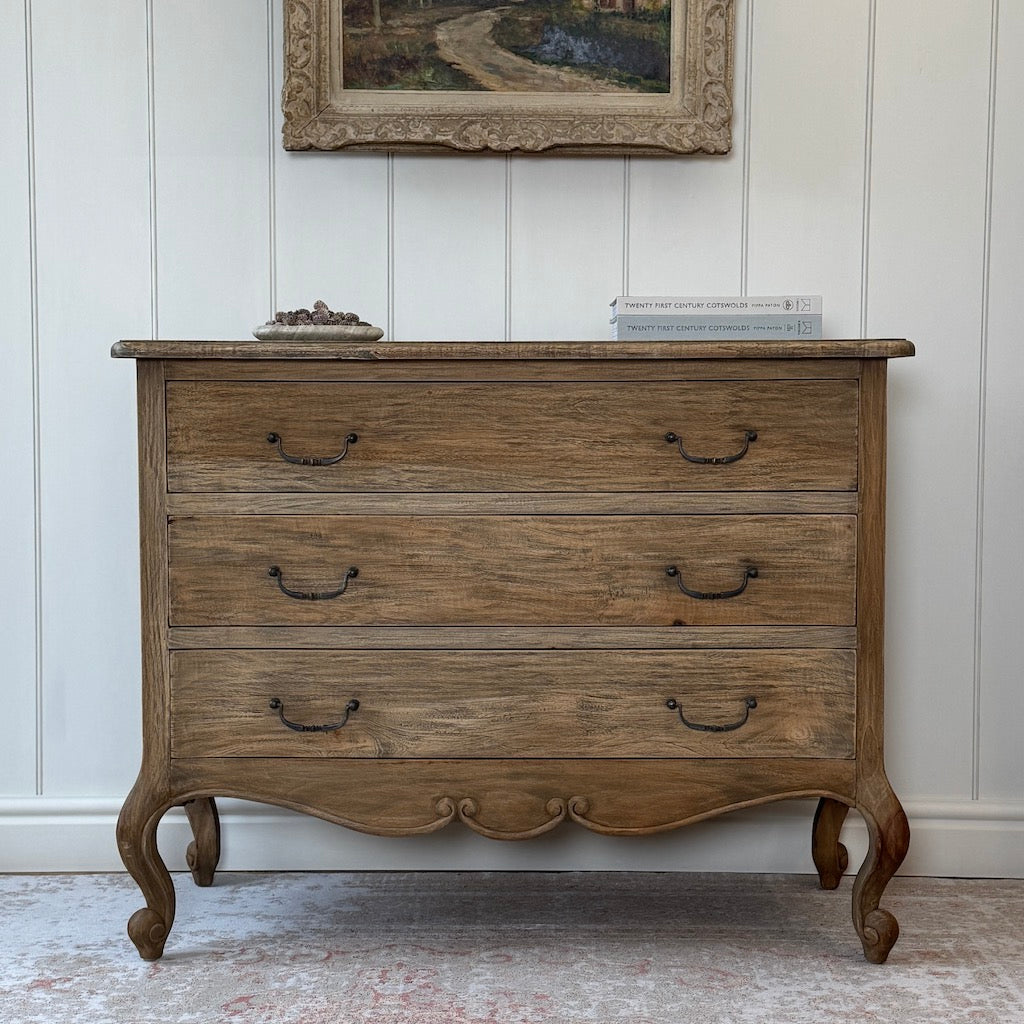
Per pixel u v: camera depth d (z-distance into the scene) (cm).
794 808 226
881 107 222
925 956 186
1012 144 223
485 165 223
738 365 175
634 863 228
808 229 224
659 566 177
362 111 218
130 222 223
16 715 227
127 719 228
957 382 225
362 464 176
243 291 224
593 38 219
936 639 228
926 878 226
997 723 228
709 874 226
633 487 176
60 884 220
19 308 223
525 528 176
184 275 224
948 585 227
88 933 195
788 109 223
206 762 178
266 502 176
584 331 225
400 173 223
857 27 221
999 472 226
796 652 177
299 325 193
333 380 175
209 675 177
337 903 209
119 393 225
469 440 175
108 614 227
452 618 177
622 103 220
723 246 225
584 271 225
